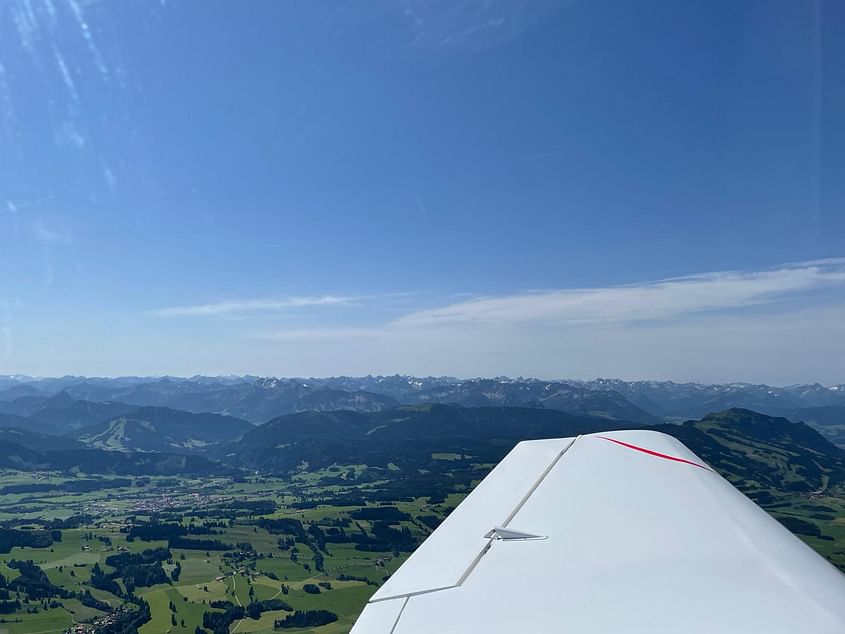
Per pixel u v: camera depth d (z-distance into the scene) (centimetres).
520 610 544
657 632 464
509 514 862
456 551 751
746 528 699
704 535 690
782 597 510
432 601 604
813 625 456
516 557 699
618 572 607
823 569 581
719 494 840
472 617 546
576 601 545
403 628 548
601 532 740
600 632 478
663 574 585
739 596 516
